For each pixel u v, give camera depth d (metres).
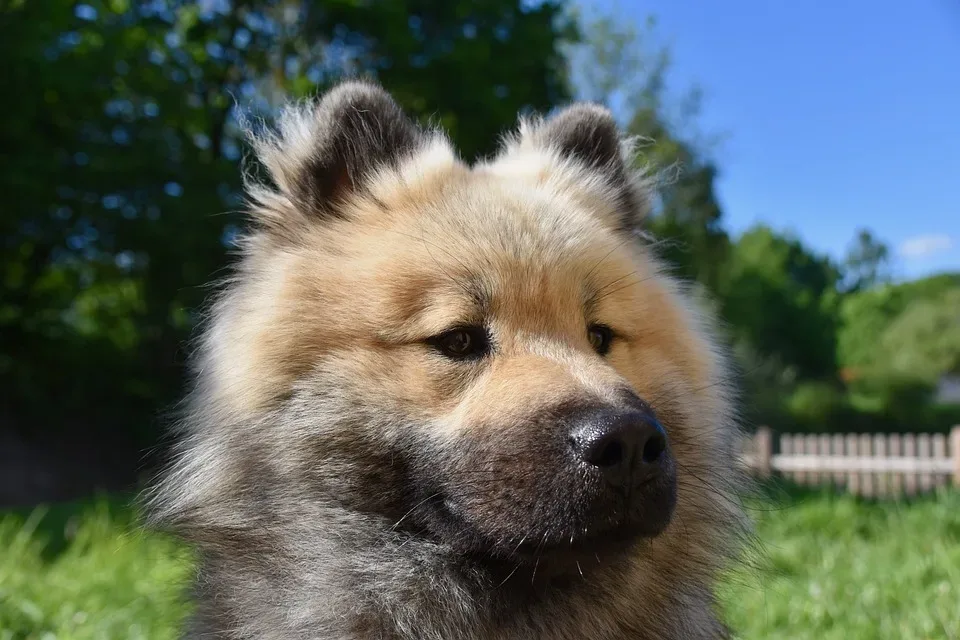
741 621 0.65
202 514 0.41
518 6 2.74
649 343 0.44
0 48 2.08
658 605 0.43
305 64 2.81
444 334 0.39
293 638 0.39
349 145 0.46
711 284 4.45
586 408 0.35
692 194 4.29
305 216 0.45
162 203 2.26
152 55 2.51
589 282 0.42
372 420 0.38
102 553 0.85
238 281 0.45
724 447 0.46
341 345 0.39
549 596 0.40
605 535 0.35
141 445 2.57
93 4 2.41
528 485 0.36
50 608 0.68
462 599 0.38
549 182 0.49
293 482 0.39
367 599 0.39
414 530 0.39
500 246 0.40
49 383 2.54
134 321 2.78
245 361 0.41
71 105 2.24
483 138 2.55
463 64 2.48
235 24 2.76
